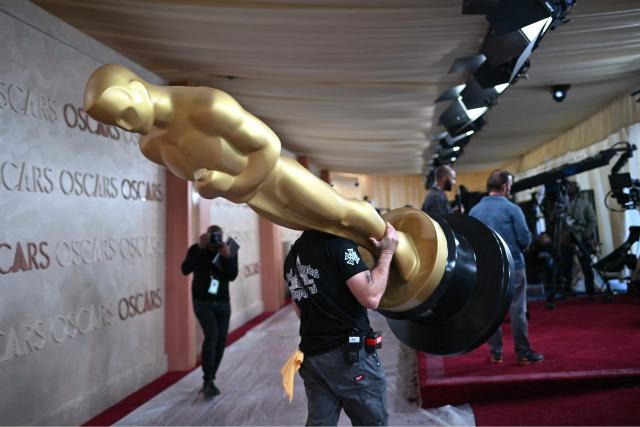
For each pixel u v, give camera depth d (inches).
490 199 132.0
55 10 115.6
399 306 56.2
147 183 161.2
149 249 160.7
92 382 126.3
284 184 44.6
